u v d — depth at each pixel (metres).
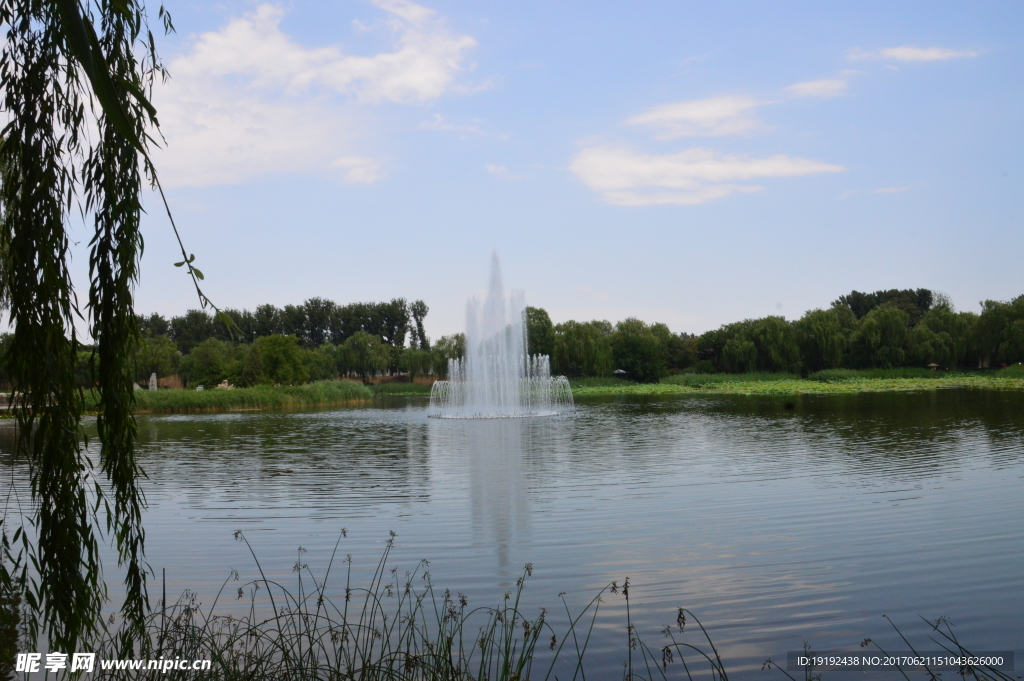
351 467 15.42
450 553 8.18
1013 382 47.31
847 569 7.31
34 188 3.56
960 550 7.89
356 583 7.12
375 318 98.56
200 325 84.75
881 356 61.28
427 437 22.08
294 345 53.12
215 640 5.22
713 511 10.19
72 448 3.69
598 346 63.03
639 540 8.63
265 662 4.63
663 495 11.47
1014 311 57.50
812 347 62.88
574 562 7.75
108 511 4.07
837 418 24.66
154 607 6.32
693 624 5.96
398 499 11.55
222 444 20.50
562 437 21.09
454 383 43.50
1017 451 15.43
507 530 9.26
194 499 11.70
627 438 20.39
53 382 3.55
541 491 12.08
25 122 3.58
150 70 4.12
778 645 5.53
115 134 3.86
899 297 93.75
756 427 22.52
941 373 59.78
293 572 7.52
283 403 42.44
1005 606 6.22
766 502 10.72
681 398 41.91
